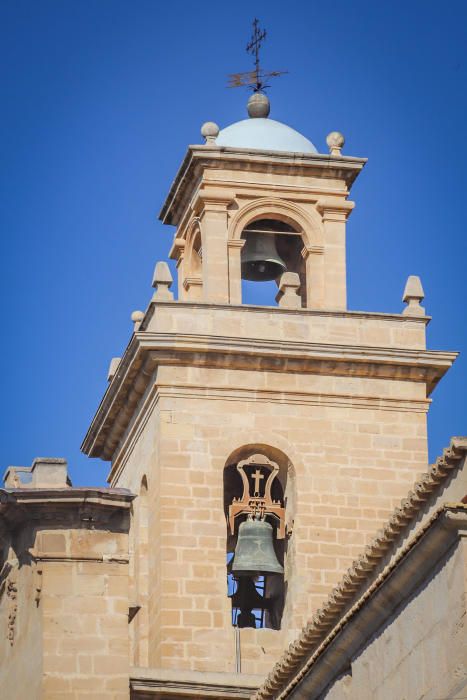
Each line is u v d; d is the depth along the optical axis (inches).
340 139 2432.3
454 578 1524.4
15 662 1988.2
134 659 2278.5
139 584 2303.2
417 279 2389.3
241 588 2314.2
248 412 2313.0
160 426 2295.8
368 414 2336.4
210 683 2005.4
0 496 1947.6
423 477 1628.9
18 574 1988.2
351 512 2304.4
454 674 1518.2
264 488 2321.6
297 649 1777.8
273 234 2431.1
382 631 1640.0
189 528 2269.9
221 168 2396.7
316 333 2346.2
